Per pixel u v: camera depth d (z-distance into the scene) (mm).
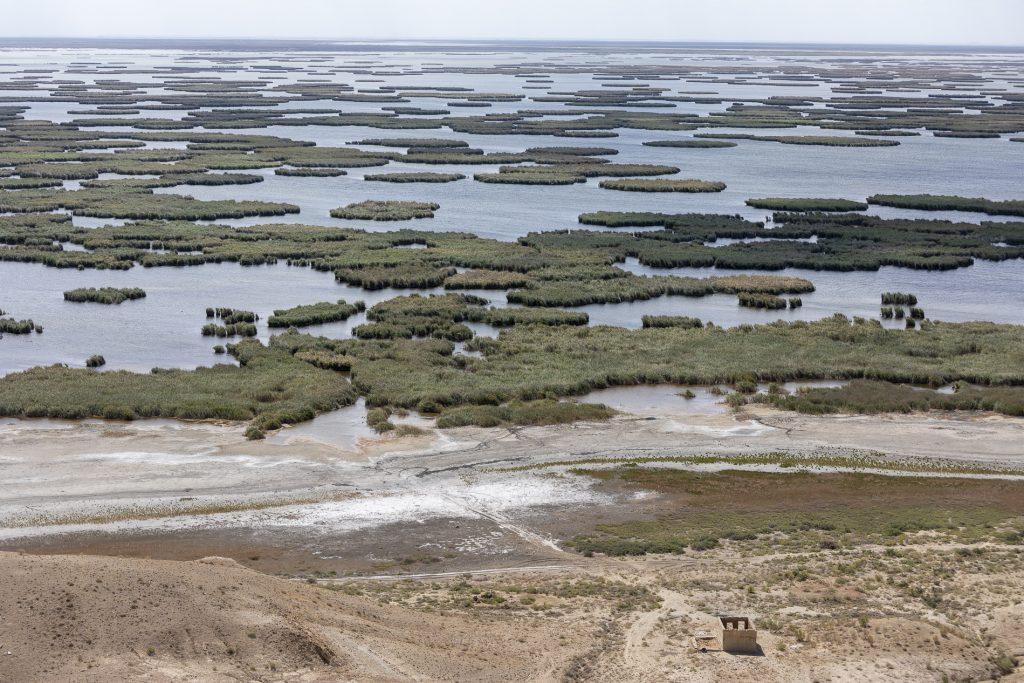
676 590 46125
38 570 39188
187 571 40469
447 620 42500
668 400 75812
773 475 61375
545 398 75000
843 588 45906
